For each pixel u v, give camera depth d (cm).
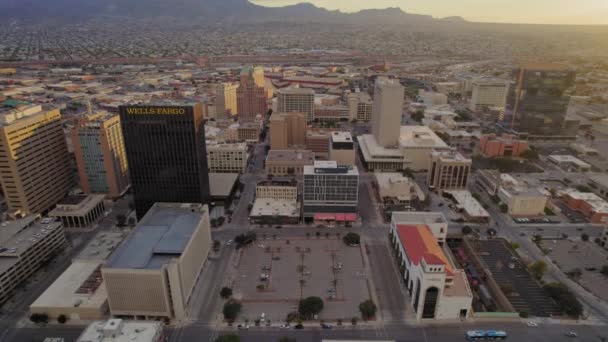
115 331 15412
